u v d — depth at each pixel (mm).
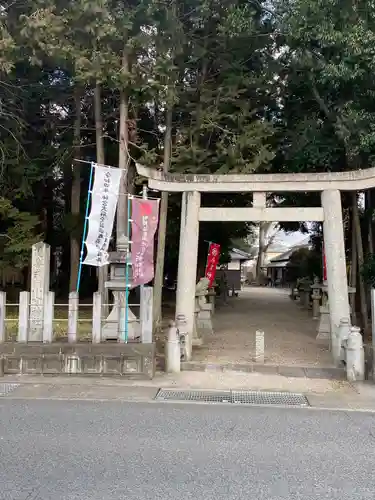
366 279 13164
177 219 17453
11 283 20719
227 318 18719
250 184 10508
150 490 4203
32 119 17688
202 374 9117
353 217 15367
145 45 12148
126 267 9797
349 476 4586
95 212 9773
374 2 10953
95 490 4184
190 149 14484
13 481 4352
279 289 45094
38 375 8805
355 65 11461
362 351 8859
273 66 14703
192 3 13977
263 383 8539
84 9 10930
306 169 14883
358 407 7191
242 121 14484
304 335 14203
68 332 9000
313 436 5805
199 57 14609
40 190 19625
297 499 4078
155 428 6008
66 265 23516
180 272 10664
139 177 14211
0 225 17703
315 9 11438
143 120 17266
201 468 4727
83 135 18391
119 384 8352
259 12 14555
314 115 14797
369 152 12352
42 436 5609
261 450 5277
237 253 41688
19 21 11938
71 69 13758
